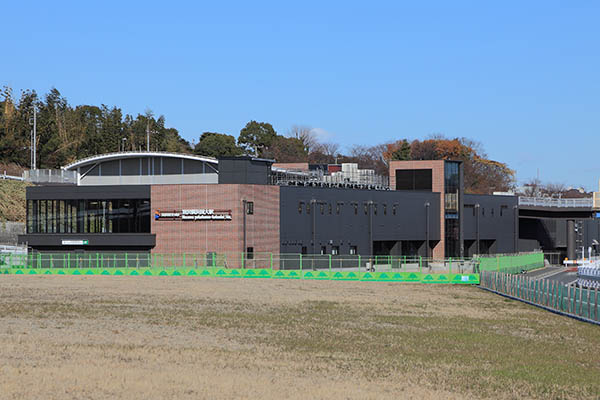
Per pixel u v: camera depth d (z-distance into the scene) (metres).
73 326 47.34
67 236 97.00
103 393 28.28
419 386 32.16
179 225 95.50
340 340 44.66
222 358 37.00
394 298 69.25
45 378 30.20
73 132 185.88
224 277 88.44
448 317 56.88
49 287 73.50
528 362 38.97
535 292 66.38
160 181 102.69
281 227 100.00
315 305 62.47
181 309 57.88
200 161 100.50
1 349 37.03
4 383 29.14
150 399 27.72
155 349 39.00
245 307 60.03
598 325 53.44
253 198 96.12
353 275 88.44
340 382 32.19
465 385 32.78
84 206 98.25
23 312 54.06
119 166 104.44
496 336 47.88
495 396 30.98
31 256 93.12
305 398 28.70
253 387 30.14
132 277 86.69
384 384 32.19
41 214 99.06
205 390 29.25
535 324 53.97
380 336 46.75
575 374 36.06
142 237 95.88
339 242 108.44
